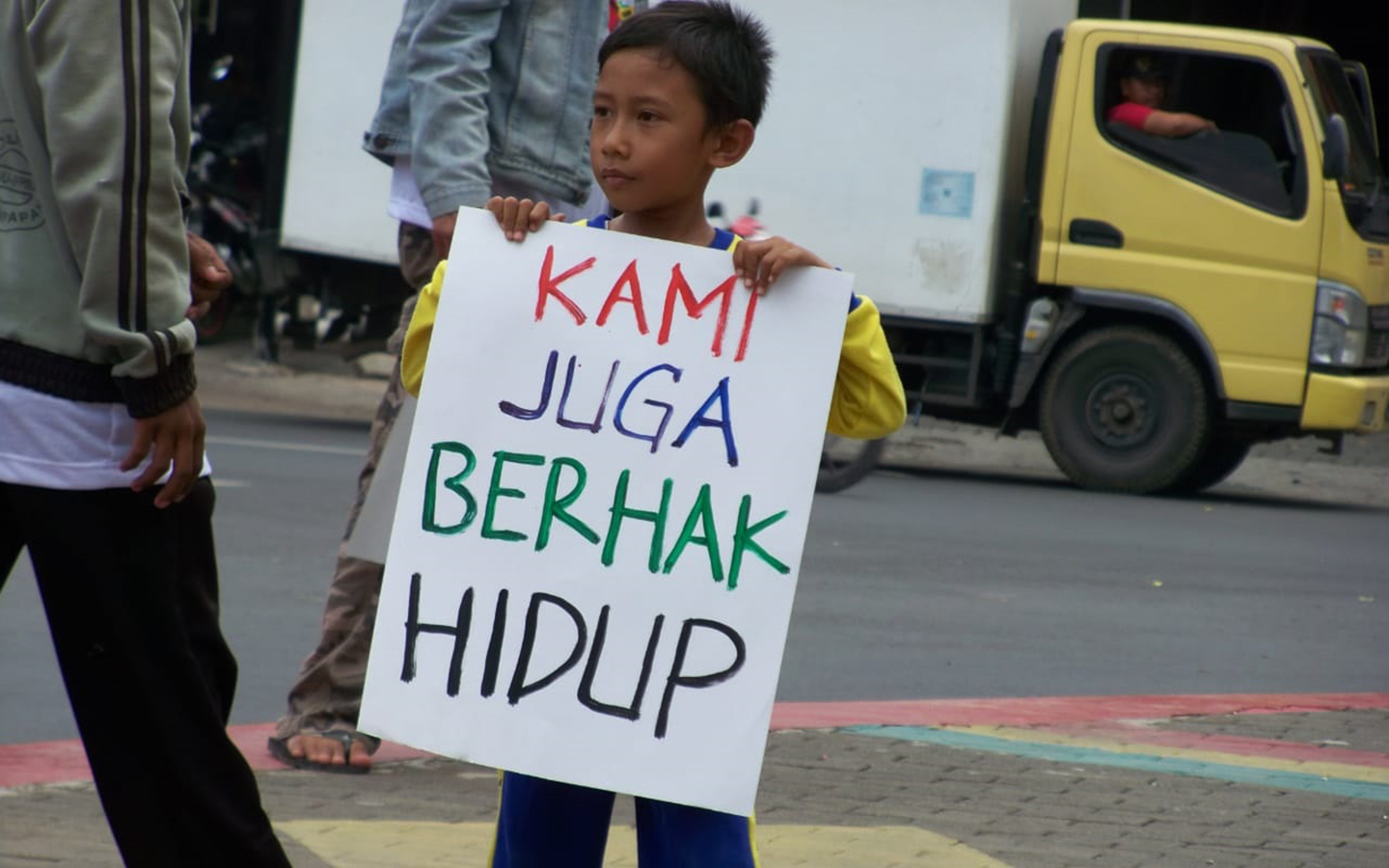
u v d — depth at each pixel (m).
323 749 16.41
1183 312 43.03
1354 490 50.03
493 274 9.77
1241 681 23.89
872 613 26.94
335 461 40.00
